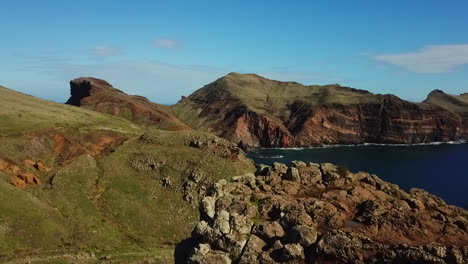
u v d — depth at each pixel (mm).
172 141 112000
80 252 65938
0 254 60500
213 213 24266
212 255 21172
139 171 100625
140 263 60438
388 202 23109
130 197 89875
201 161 100125
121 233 77125
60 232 71000
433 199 24562
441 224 20328
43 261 59688
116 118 164000
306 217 21719
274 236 21391
